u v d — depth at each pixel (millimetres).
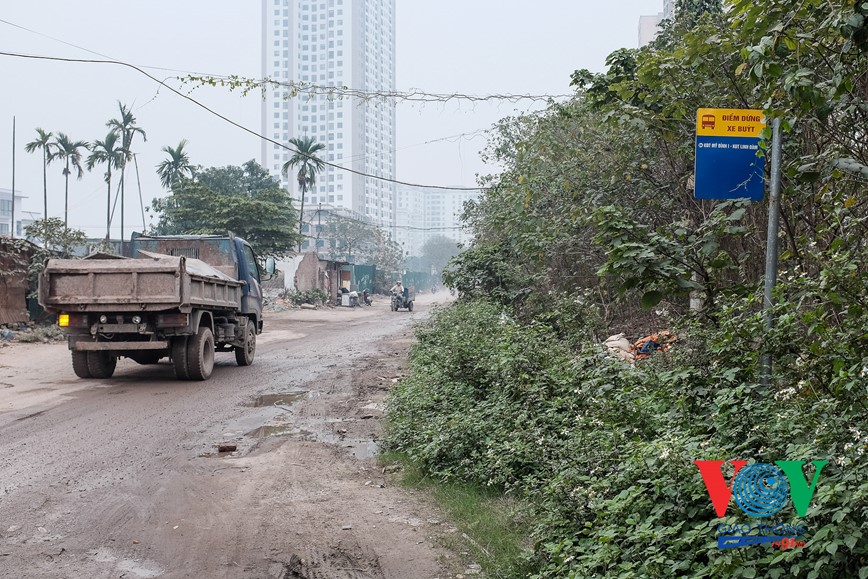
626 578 3811
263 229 46125
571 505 4812
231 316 16266
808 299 5930
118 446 8562
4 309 23219
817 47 5988
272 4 123562
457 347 10547
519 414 7195
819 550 3424
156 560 5105
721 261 6562
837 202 6562
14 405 11258
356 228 84812
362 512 6133
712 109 6203
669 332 8508
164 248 17172
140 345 13117
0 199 95000
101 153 53719
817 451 4062
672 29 12328
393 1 138375
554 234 12727
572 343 9930
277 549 5309
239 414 10680
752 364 5609
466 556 5133
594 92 10469
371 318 39812
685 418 5578
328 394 12578
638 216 11258
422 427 8172
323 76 121812
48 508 6219
